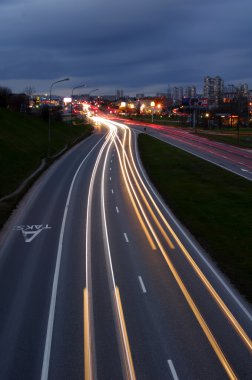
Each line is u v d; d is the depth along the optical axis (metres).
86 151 98.50
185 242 35.53
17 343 19.77
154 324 21.48
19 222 41.06
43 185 59.41
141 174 71.06
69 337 20.25
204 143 117.81
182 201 51.06
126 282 26.97
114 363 18.08
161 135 142.00
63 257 31.59
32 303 24.00
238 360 18.27
